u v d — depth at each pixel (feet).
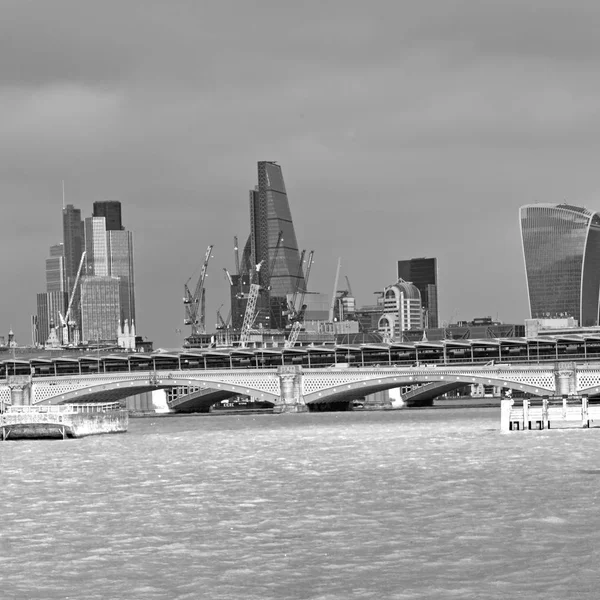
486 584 349.20
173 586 358.64
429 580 355.97
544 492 511.40
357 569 372.38
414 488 541.34
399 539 415.03
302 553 397.60
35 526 463.42
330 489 549.13
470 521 443.73
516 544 399.44
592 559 375.04
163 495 546.26
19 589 359.25
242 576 367.86
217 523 458.50
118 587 359.05
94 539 432.25
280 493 540.52
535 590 341.41
